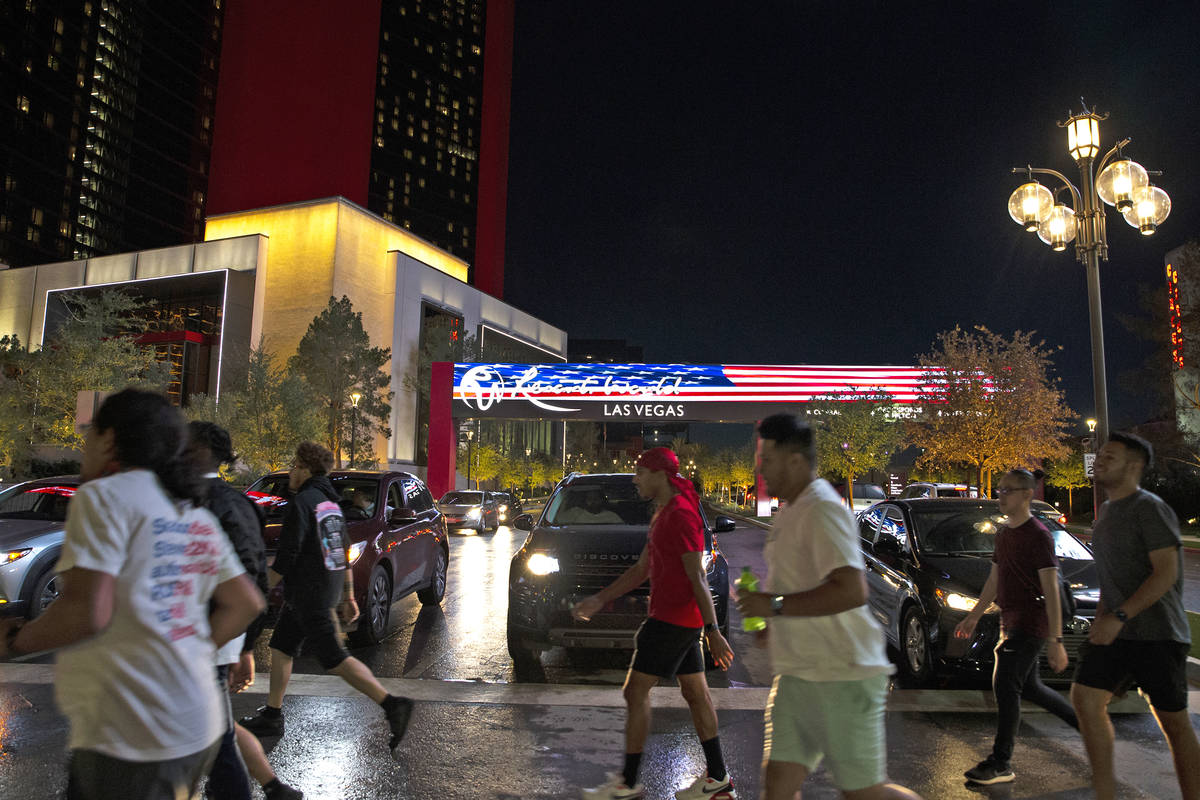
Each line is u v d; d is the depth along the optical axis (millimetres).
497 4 131375
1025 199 10664
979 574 6223
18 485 9078
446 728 4992
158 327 65250
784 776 2453
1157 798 3947
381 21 114625
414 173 115500
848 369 35625
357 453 52906
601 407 36531
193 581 1995
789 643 2484
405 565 8992
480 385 37031
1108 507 3439
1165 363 33094
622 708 5508
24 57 93125
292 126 89875
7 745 4438
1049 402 22703
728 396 36156
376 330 68562
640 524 7465
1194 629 7996
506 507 35469
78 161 98375
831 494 2518
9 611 7535
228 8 95062
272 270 66062
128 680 1850
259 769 3488
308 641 4355
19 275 73750
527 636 6422
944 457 24375
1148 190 9898
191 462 2078
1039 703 4277
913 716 5395
